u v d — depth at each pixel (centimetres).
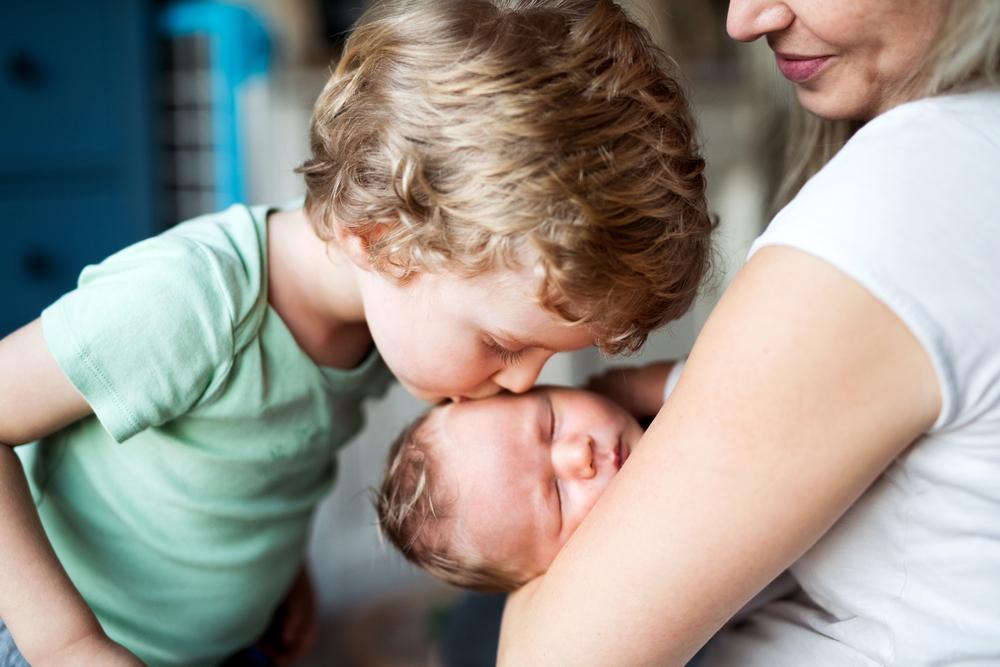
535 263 78
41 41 178
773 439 60
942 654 67
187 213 191
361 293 92
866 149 63
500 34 79
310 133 94
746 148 194
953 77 65
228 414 93
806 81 73
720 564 63
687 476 63
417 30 83
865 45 68
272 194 192
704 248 88
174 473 96
